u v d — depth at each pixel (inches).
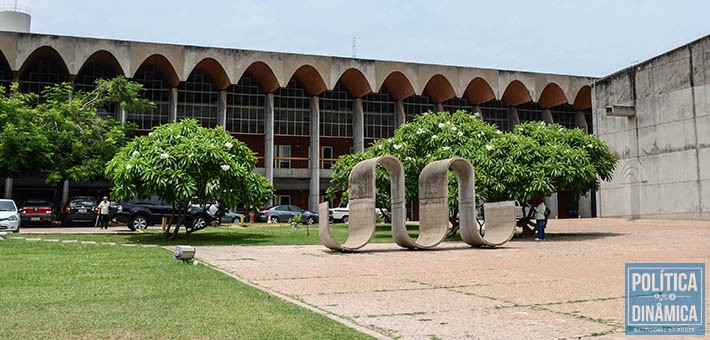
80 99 1414.9
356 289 337.1
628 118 1482.5
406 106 1990.7
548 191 778.8
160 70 1749.5
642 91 1444.4
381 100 1957.4
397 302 291.9
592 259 517.0
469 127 960.3
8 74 1616.6
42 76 1647.4
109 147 1318.9
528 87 1911.9
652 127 1411.2
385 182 961.5
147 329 221.1
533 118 2096.5
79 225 1296.8
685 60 1328.7
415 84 1815.9
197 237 880.3
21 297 294.7
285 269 441.7
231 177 781.3
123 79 1425.9
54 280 359.9
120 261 480.7
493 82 1883.6
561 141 909.8
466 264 478.9
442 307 277.7
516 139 855.1
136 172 751.7
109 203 1202.6
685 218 1309.1
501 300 297.6
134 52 1595.7
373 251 613.0
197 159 757.9
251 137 1819.6
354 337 210.8
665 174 1368.1
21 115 1245.1
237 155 847.1
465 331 225.6
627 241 754.2
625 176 1487.5
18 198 1625.2
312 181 1823.3
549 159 811.4
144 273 398.0
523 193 795.4
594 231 1007.0
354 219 639.8
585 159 836.0
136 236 885.2
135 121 1707.7
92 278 369.7
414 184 937.5
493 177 815.7
